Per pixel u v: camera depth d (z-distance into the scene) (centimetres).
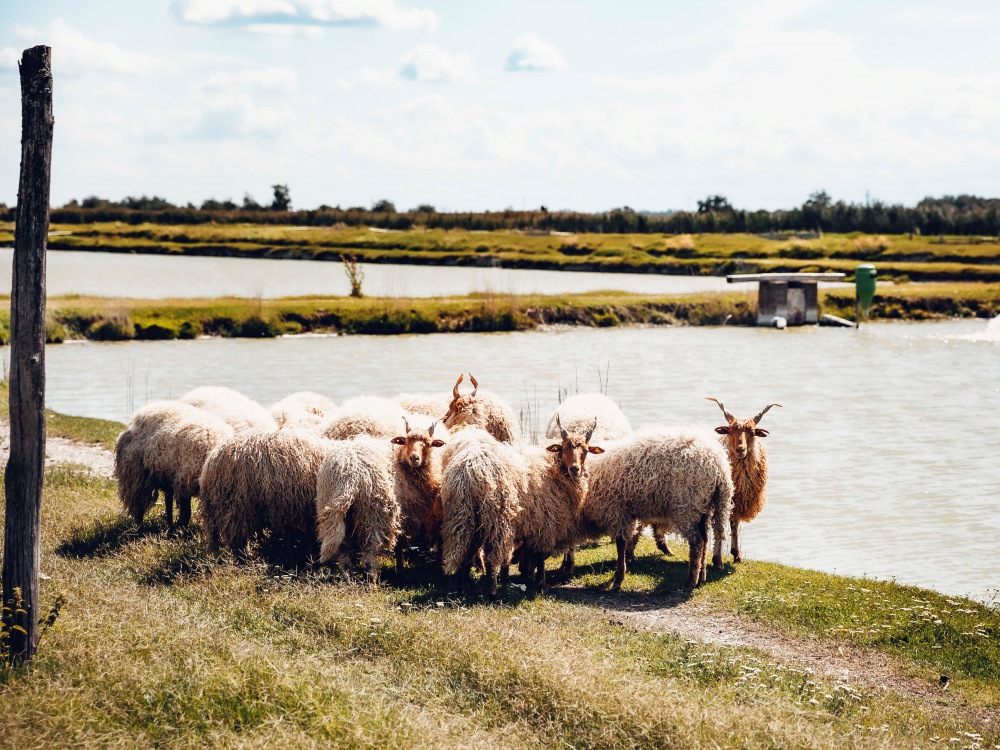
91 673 931
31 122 980
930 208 12150
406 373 3822
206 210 14338
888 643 1238
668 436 1455
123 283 7019
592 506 1455
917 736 961
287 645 1046
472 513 1331
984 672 1160
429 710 921
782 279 5475
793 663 1156
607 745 876
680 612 1348
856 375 3853
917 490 2178
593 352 4447
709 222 12288
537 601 1316
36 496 998
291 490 1399
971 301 6062
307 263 9512
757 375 3834
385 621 1106
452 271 8656
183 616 1098
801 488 2195
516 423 1978
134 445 1580
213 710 885
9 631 975
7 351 3997
